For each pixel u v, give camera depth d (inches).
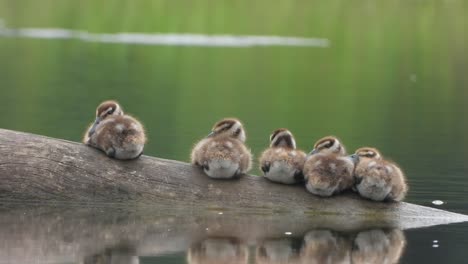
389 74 1565.0
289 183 596.7
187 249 511.8
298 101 1259.8
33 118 1012.5
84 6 2079.2
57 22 1987.0
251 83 1424.7
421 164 801.6
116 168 590.9
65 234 535.8
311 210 586.9
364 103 1255.5
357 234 556.1
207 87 1364.4
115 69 1519.4
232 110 1141.1
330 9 2118.6
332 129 1016.2
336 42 1898.4
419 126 1051.9
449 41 1904.5
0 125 953.5
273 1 2135.8
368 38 1918.1
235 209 586.6
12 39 1812.3
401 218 589.9
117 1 2101.4
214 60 1654.8
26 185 585.0
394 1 2215.8
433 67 1638.8
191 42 1879.9
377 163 588.7
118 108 611.2
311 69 1596.9
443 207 629.9
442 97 1325.0
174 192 589.6
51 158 588.7
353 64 1665.8
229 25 1989.4
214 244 523.2
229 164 583.8
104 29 1955.0
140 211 585.9
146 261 487.5
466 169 776.9
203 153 590.2
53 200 586.9
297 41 1923.0
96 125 601.3
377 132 1002.1
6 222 558.3
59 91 1256.8
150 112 1091.3
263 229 560.1
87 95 1222.3
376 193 588.4
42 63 1544.0
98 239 528.7
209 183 593.0
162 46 1804.9
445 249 523.5
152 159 601.6
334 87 1414.9
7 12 2033.7
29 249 504.4
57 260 485.4
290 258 500.4
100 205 587.2
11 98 1178.0
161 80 1414.9
